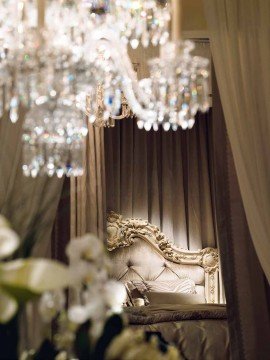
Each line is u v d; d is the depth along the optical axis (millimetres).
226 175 3619
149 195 7086
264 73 3459
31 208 2463
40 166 3330
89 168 4527
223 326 4988
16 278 1104
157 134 7219
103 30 3180
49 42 2689
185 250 7047
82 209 4316
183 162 7309
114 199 6859
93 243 1281
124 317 1428
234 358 3432
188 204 7215
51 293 1228
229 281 3518
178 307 5520
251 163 3385
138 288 6555
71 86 2680
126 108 4914
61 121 2869
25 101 2701
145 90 3297
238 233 3557
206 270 7047
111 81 3393
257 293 3506
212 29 3508
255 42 3510
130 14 3168
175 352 1274
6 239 1135
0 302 1129
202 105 2848
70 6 2848
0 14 2828
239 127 3418
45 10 2654
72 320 1194
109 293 1237
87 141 4617
